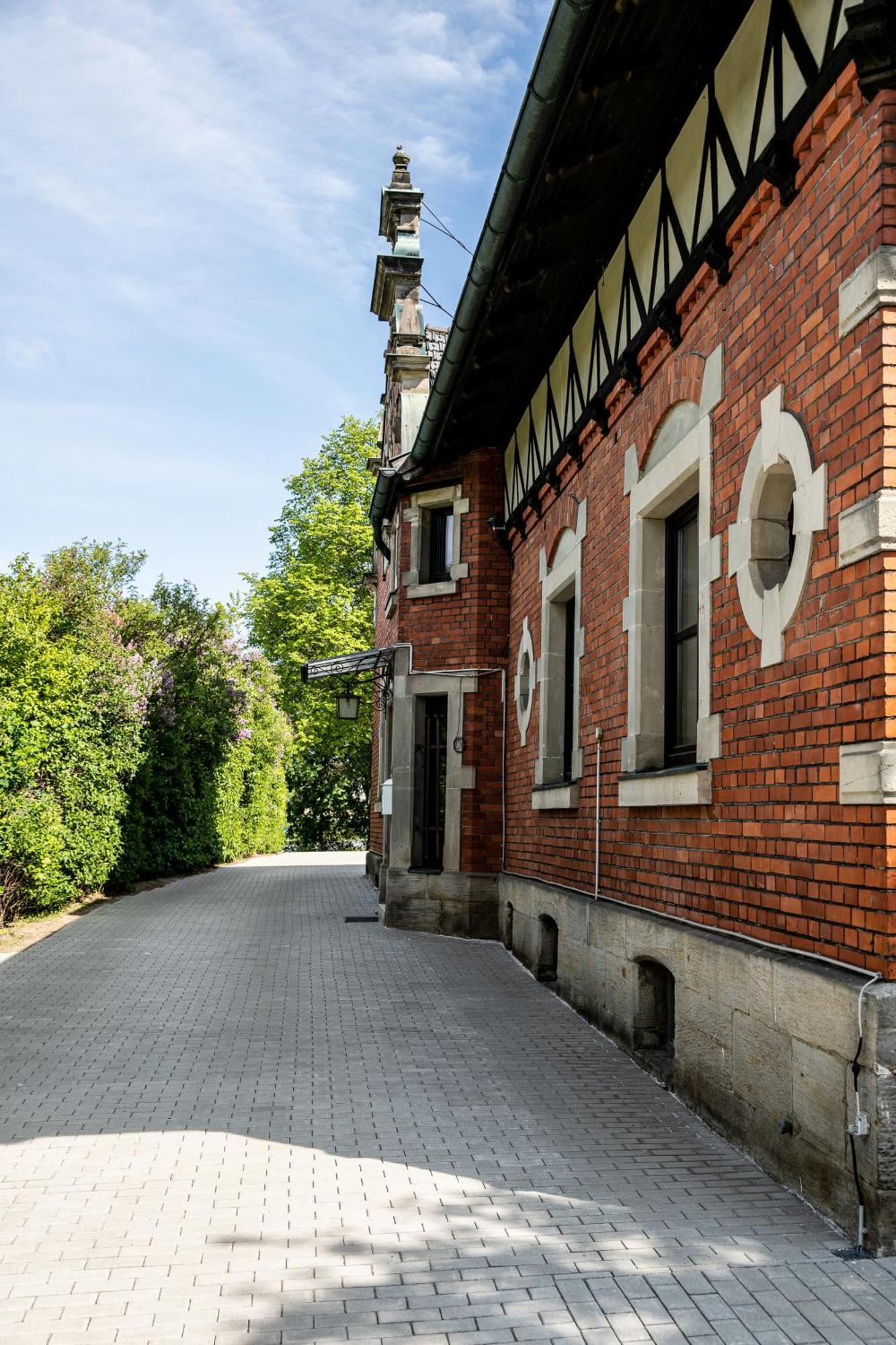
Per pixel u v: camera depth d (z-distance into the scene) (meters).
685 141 6.66
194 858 20.98
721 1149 5.29
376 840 20.30
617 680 7.94
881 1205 3.96
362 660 14.67
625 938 7.27
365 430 32.22
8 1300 3.71
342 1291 3.77
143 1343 3.42
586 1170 4.98
